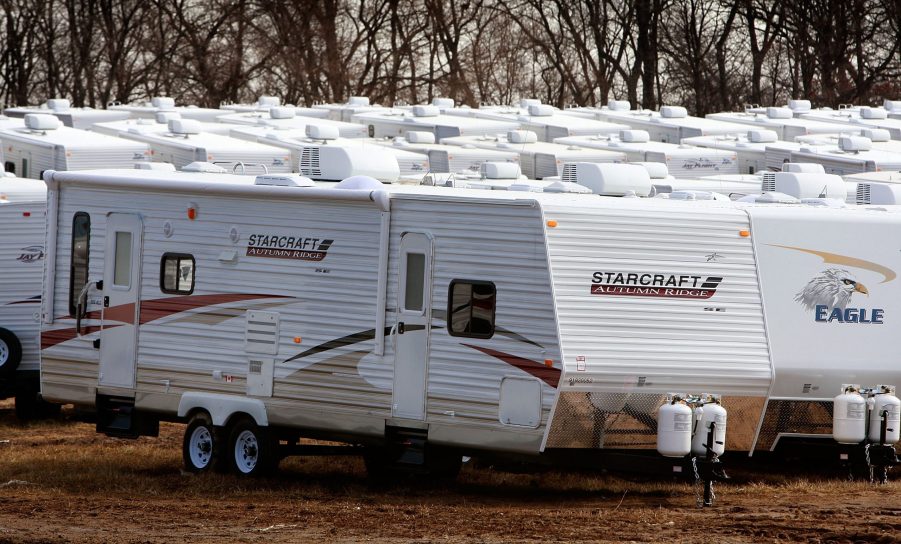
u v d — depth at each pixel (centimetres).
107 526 3897
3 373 6088
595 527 3744
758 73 19938
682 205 4300
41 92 19788
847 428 4334
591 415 4103
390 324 4388
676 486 4603
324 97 19575
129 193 5003
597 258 4109
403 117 11425
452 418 4244
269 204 4672
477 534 3669
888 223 4512
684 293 4184
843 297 4438
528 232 4112
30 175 8006
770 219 4378
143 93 19588
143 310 4959
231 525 3891
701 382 4172
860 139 8481
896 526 3631
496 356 4162
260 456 4697
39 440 5991
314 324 4556
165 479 4816
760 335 4253
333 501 4331
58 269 5178
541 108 11819
